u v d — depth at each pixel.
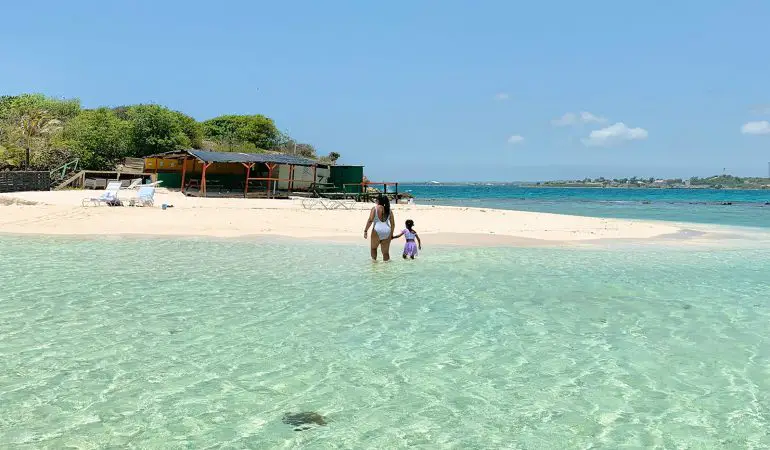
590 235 21.97
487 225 24.73
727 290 11.60
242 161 37.69
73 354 7.13
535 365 7.01
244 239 19.20
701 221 33.38
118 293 10.55
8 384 6.14
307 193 41.19
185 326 8.45
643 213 42.97
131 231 20.62
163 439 4.97
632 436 5.16
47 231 20.20
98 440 4.93
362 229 22.56
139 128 51.06
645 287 11.83
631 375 6.69
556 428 5.32
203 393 5.99
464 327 8.62
